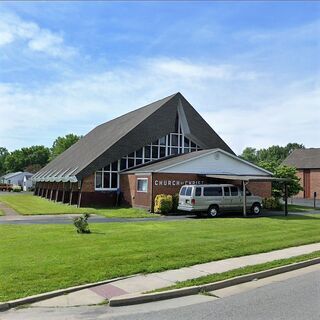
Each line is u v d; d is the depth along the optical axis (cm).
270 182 3312
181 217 2495
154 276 970
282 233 1709
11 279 893
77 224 1606
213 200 2534
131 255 1155
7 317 708
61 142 11462
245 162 3200
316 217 2483
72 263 1043
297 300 799
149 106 4247
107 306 771
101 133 4869
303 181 5816
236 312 722
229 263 1125
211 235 1580
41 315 719
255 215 2653
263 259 1188
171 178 2916
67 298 808
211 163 3069
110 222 2097
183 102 3809
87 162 3450
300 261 1170
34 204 3697
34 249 1227
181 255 1180
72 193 3625
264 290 888
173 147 3769
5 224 1956
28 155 13625
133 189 3188
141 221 2170
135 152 3572
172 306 771
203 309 745
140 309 753
